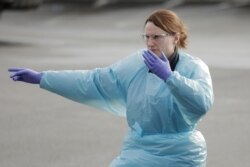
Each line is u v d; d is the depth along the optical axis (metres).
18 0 49.28
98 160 16.31
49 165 15.86
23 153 16.88
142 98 9.47
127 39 52.38
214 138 18.56
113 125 20.19
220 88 26.98
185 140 9.44
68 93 9.97
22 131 19.28
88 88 9.88
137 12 78.94
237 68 33.22
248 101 24.12
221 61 36.50
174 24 9.26
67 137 18.59
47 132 19.19
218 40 49.75
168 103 9.28
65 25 69.25
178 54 9.47
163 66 8.73
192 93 8.73
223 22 64.44
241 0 79.25
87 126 20.00
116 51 42.94
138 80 9.56
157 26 9.20
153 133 9.50
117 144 17.88
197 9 77.38
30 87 27.08
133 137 9.59
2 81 28.70
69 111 22.27
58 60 37.25
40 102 23.91
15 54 40.41
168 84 8.73
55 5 91.38
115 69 9.82
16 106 23.19
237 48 43.78
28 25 69.69
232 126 20.06
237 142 18.11
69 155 16.72
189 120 9.30
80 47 45.69
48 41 50.56
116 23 70.00
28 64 35.16
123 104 9.97
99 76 9.89
